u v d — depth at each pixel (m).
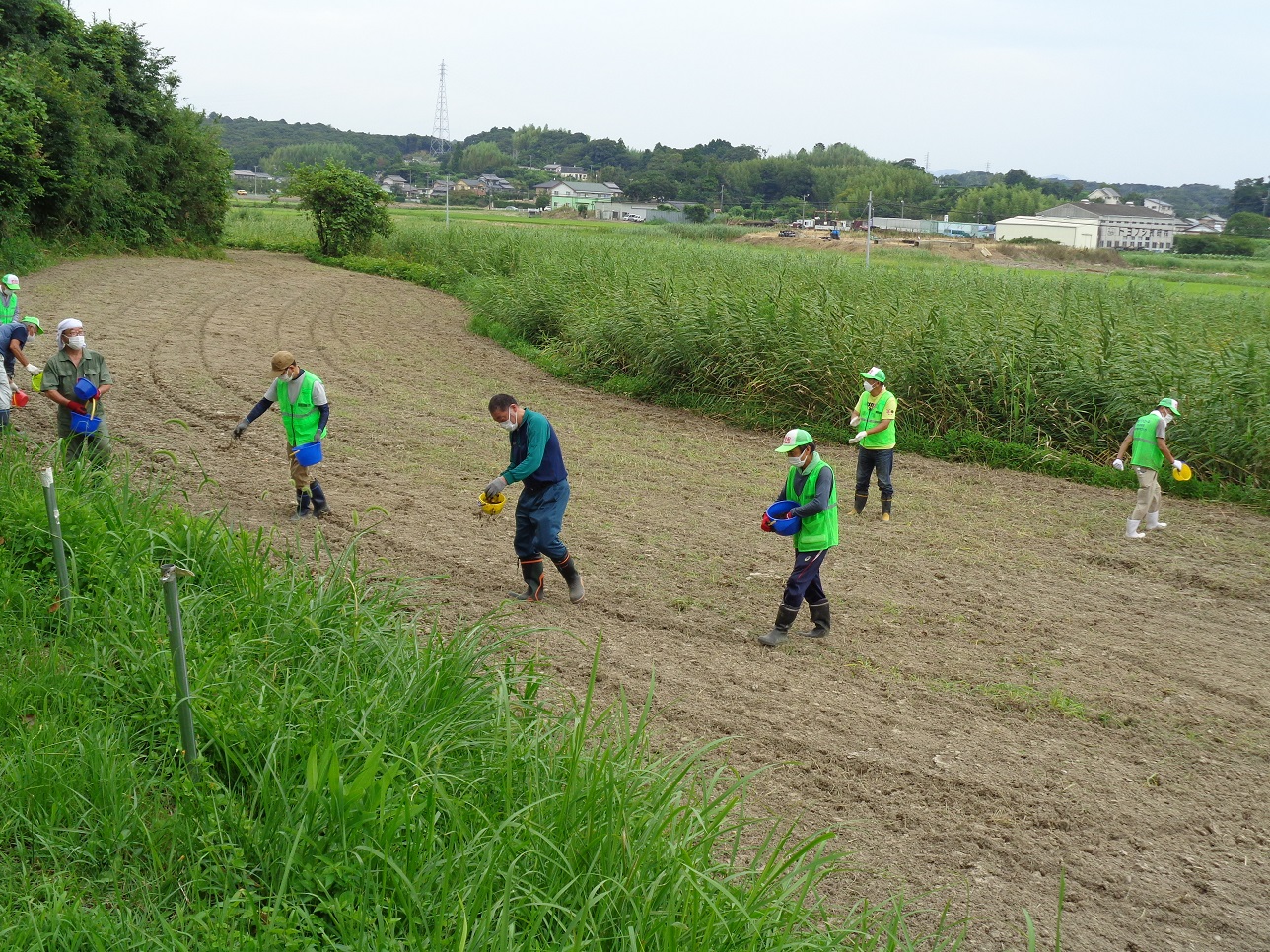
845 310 17.38
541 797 4.55
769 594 9.14
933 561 10.49
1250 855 5.64
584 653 7.48
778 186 166.25
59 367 8.89
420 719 5.07
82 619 5.78
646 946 3.74
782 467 14.00
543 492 8.30
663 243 37.62
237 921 3.67
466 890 3.80
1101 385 14.88
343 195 42.62
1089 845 5.63
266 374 16.72
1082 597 9.66
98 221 33.38
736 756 6.21
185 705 4.49
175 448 11.82
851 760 6.30
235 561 6.61
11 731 4.74
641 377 18.42
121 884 3.95
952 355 15.77
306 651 5.70
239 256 41.91
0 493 6.93
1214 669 8.12
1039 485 13.88
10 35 31.59
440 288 35.50
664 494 12.30
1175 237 83.94
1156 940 4.87
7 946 3.38
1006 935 4.81
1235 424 13.80
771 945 3.93
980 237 111.00
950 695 7.38
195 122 38.56
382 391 16.86
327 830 4.12
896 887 5.11
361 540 9.45
